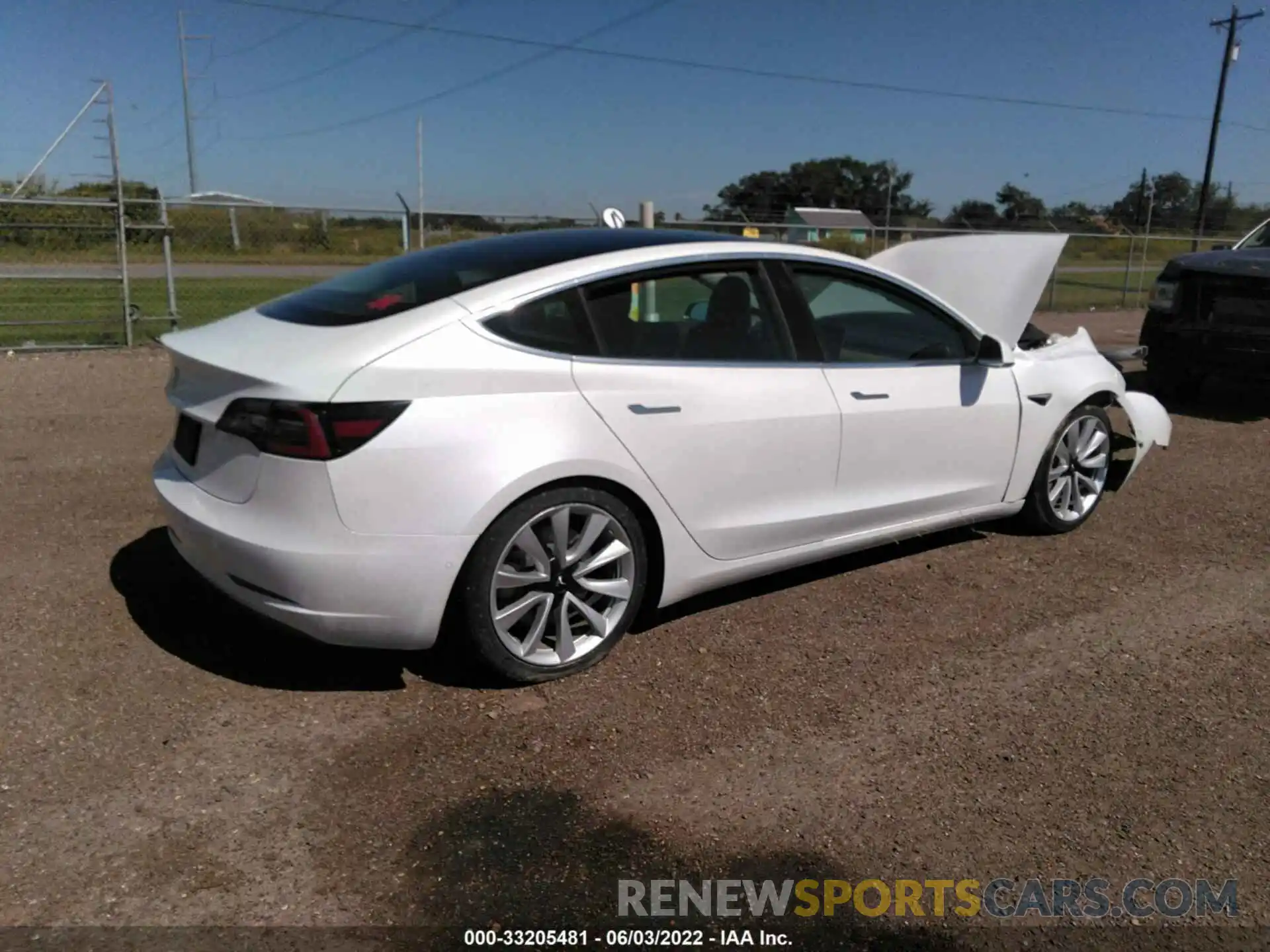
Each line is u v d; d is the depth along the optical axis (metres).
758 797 2.97
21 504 5.27
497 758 3.11
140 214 11.79
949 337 4.67
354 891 2.52
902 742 3.29
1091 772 3.16
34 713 3.26
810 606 4.35
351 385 3.07
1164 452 7.36
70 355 10.33
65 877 2.53
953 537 5.30
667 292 3.77
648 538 3.76
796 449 3.98
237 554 3.20
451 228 13.57
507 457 3.24
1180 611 4.41
